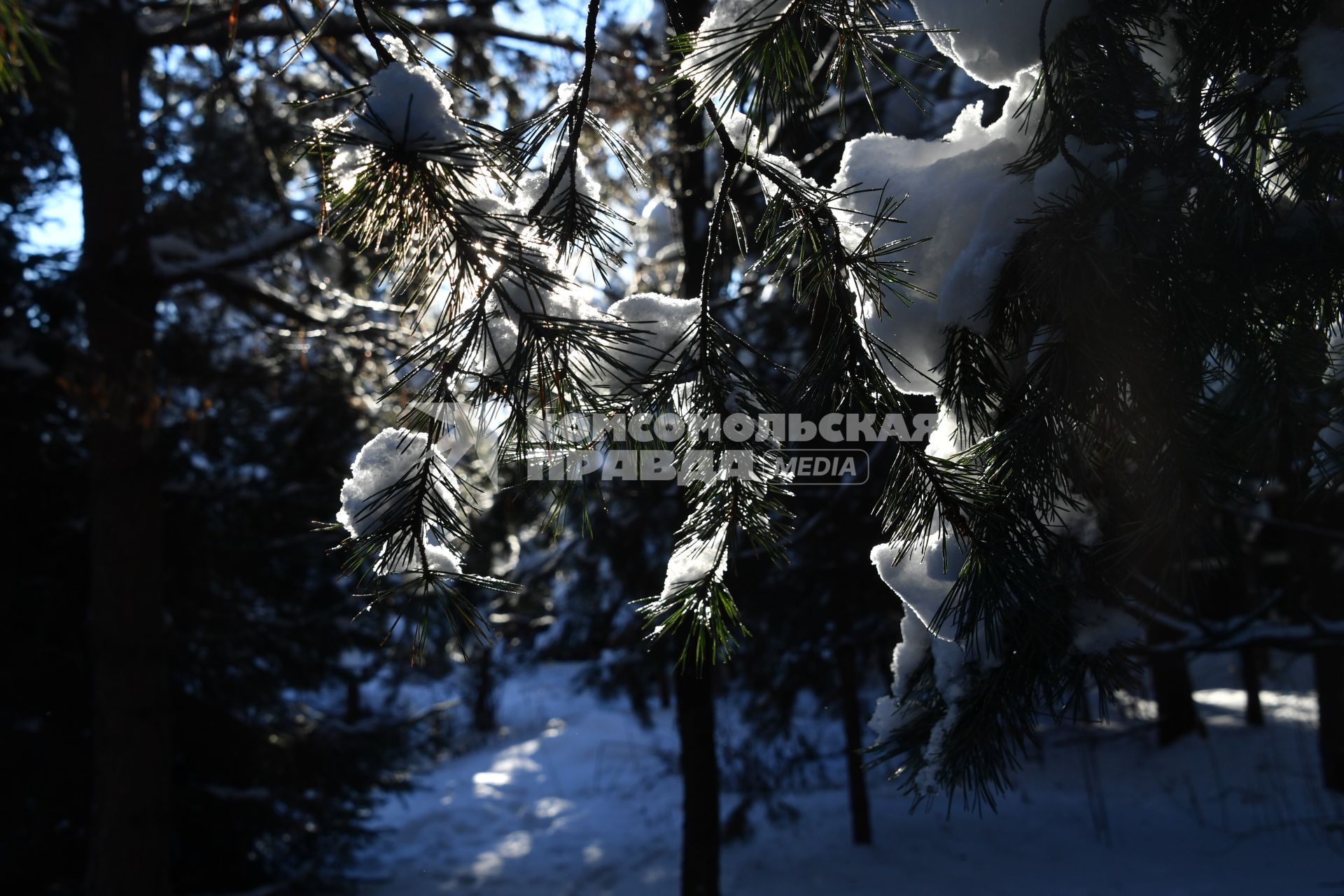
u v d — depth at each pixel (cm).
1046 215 112
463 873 901
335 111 414
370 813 920
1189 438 105
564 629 1067
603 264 125
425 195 112
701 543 130
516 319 115
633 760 1357
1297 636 520
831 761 1048
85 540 746
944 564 123
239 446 819
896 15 149
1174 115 117
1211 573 115
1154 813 925
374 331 593
